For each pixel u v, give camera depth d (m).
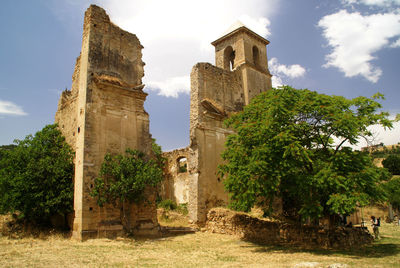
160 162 37.22
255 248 13.73
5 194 16.20
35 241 14.14
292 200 21.19
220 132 23.27
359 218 26.55
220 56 29.86
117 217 16.44
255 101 16.17
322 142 14.26
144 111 19.14
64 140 19.17
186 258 11.14
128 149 17.20
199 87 22.62
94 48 17.69
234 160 14.85
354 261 10.26
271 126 13.39
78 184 15.76
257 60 29.91
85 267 9.04
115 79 17.97
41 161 16.81
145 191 17.88
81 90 17.22
